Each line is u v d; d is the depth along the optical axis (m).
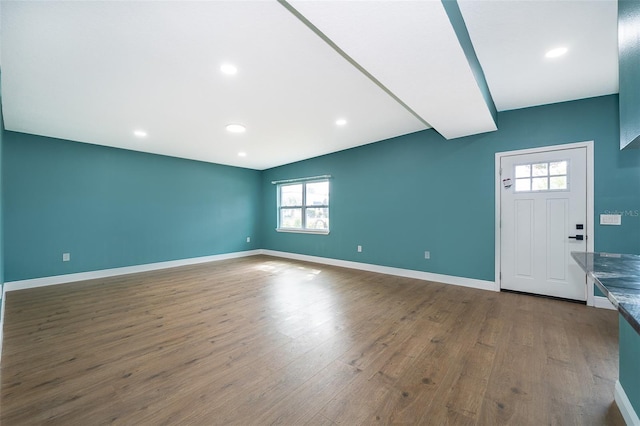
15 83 2.46
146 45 1.97
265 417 1.44
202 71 2.34
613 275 1.11
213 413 1.47
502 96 3.09
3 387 1.68
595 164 3.00
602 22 1.89
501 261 3.59
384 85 2.35
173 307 3.10
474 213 3.77
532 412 1.47
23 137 3.93
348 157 5.22
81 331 2.48
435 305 3.11
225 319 2.75
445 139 4.02
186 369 1.88
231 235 6.50
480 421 1.41
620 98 1.29
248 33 1.86
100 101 2.89
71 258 4.33
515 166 3.47
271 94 2.81
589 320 2.65
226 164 6.41
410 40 1.74
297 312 2.93
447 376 1.79
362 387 1.68
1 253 2.69
